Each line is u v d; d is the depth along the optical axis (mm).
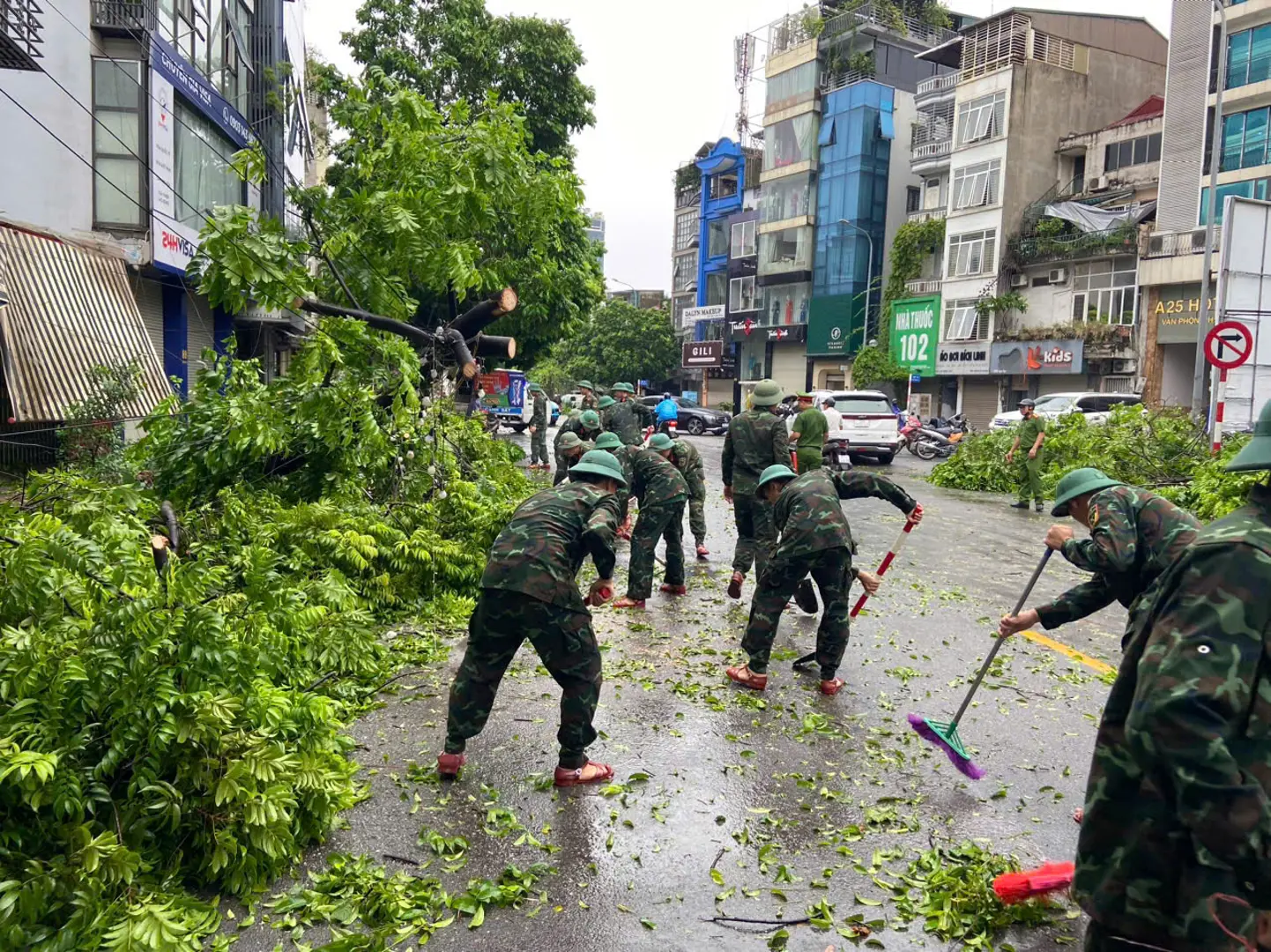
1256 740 1840
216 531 6430
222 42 18188
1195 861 1933
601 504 4289
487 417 19312
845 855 3676
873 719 5152
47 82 13602
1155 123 31109
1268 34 25547
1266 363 14227
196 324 18203
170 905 2902
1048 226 32594
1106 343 29719
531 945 3041
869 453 21391
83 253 12258
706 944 3074
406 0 21375
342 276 9625
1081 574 9328
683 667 6043
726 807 4074
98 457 10258
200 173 16562
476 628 4160
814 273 43656
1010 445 16953
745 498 7750
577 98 22641
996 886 3252
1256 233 13938
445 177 10023
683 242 60750
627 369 55406
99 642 3326
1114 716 2135
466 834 3764
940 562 9922
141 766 3213
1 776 2717
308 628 5238
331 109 11109
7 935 2637
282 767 3391
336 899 3258
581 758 4246
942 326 36312
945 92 37500
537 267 17188
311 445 7922
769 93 45219
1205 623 1848
